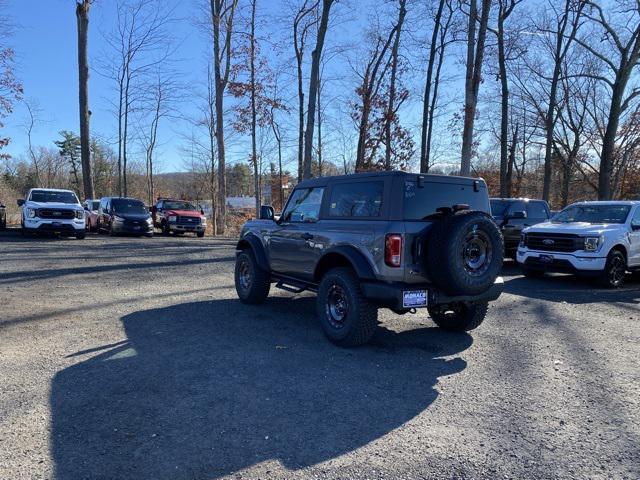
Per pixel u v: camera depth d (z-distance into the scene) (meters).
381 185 5.27
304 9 25.55
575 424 3.64
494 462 3.07
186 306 7.53
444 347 5.62
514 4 23.05
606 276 9.77
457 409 3.89
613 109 24.72
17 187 54.97
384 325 6.67
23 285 8.94
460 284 4.88
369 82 24.62
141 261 12.86
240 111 26.59
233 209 44.50
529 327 6.62
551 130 26.69
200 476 2.86
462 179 5.56
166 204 26.25
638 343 5.88
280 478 2.85
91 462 2.99
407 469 2.97
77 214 18.47
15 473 2.85
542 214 14.12
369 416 3.72
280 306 7.66
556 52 26.14
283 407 3.85
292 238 6.51
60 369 4.63
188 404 3.87
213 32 24.27
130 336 5.79
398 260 4.95
